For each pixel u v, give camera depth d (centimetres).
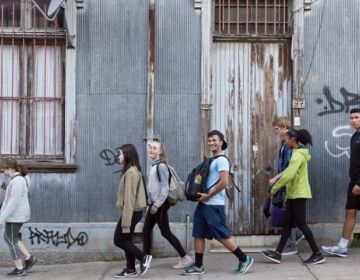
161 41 921
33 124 941
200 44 918
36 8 940
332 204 919
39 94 941
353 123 839
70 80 921
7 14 942
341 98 921
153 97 919
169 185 816
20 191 840
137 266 854
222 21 941
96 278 821
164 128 919
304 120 920
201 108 916
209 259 885
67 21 904
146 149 918
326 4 921
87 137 921
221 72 938
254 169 934
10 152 942
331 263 831
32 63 945
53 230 916
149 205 827
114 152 920
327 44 921
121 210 866
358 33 923
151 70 918
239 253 791
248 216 934
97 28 923
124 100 922
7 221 842
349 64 922
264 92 937
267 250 859
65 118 927
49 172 920
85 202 919
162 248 912
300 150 822
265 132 934
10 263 916
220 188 768
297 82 917
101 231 916
